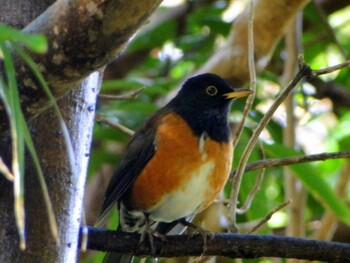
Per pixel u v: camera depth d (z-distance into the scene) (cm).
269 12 1280
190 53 1666
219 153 1024
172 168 1004
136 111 1348
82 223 834
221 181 1030
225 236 846
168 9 1678
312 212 1587
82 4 582
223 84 1094
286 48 1343
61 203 695
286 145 1270
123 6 576
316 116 1552
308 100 1591
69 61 594
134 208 1031
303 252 821
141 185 1014
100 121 1100
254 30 1296
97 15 581
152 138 1015
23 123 475
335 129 1700
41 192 688
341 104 1648
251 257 840
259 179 950
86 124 730
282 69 1588
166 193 1009
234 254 845
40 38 450
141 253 857
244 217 1334
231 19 1723
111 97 1011
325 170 1702
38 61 592
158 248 858
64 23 587
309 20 1642
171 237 863
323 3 1677
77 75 603
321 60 1717
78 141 718
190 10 1670
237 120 1345
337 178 1594
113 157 1365
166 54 1661
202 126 1034
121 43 595
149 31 1641
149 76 1684
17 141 458
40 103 613
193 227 1046
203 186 1014
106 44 591
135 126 1336
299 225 1242
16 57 591
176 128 1020
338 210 1198
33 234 682
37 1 720
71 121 714
